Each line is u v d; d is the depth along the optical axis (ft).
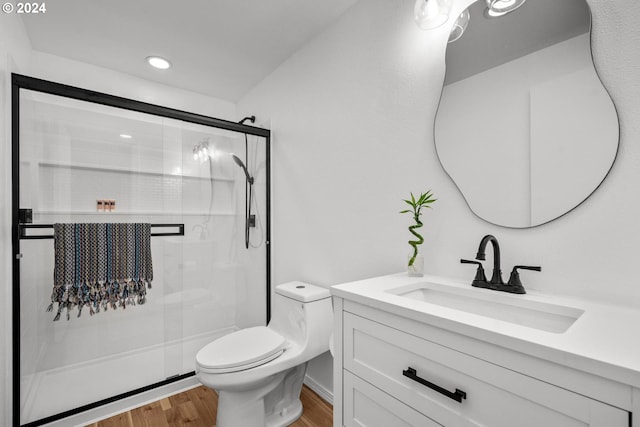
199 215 7.20
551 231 3.28
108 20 6.00
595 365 1.71
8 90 4.95
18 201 5.06
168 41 6.74
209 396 6.42
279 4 5.61
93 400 5.80
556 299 3.04
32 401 5.47
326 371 6.24
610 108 2.91
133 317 6.78
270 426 5.27
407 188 4.71
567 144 3.17
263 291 8.00
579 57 3.10
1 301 4.72
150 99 8.57
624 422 1.65
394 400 2.87
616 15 2.89
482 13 3.86
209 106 9.59
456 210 4.10
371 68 5.30
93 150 5.91
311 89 6.66
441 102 4.25
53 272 5.63
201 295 7.25
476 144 3.88
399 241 4.82
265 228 7.98
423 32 4.52
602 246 2.95
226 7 5.66
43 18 5.92
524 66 3.49
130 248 6.18
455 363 2.39
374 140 5.24
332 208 6.09
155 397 6.34
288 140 7.41
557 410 1.89
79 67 7.57
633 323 2.33
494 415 2.17
